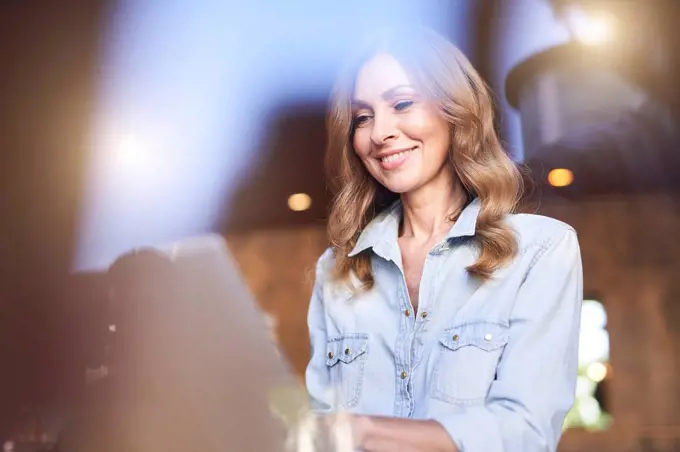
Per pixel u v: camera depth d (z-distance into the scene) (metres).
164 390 1.49
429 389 1.13
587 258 3.22
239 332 1.50
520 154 2.04
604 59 2.20
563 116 2.13
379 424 1.13
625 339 3.30
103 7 2.26
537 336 1.09
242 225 2.28
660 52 2.17
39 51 2.24
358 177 1.28
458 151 1.21
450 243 1.18
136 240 2.15
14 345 1.96
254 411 1.36
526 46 2.04
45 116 2.26
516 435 1.04
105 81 2.25
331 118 1.29
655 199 2.93
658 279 3.25
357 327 1.22
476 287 1.14
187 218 2.23
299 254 2.37
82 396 1.75
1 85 2.25
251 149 2.21
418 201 1.24
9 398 1.90
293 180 2.23
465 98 1.22
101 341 1.75
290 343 2.43
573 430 3.29
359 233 1.27
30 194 2.19
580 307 1.13
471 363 1.10
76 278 2.05
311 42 2.13
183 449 1.42
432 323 1.16
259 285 2.42
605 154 2.39
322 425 1.21
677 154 2.42
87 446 1.52
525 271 1.13
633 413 3.29
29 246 2.13
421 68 1.23
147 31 2.23
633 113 2.27
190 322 1.53
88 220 2.20
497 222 1.16
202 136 2.21
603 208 3.04
